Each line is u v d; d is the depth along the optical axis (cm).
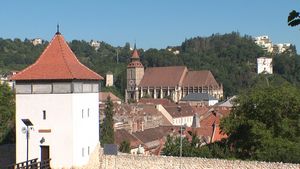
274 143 5697
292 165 4622
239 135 6456
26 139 5128
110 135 8531
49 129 5072
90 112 5459
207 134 9444
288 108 6191
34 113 5122
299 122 6062
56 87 5062
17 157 5162
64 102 5038
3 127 7738
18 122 5156
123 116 13288
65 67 5144
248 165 4775
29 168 4669
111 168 5297
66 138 5031
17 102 5166
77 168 5088
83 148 5247
